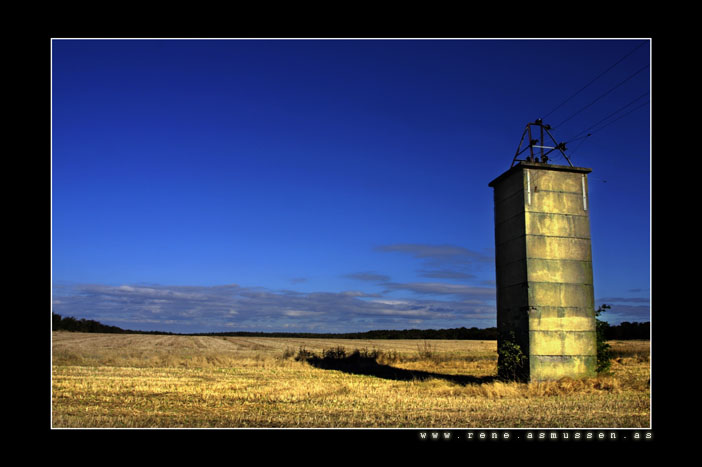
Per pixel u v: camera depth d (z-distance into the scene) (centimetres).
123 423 1396
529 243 2302
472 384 2267
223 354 4547
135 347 5362
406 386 2280
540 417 1521
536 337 2241
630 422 1448
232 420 1462
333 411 1619
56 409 1569
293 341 8556
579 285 2334
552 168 2372
